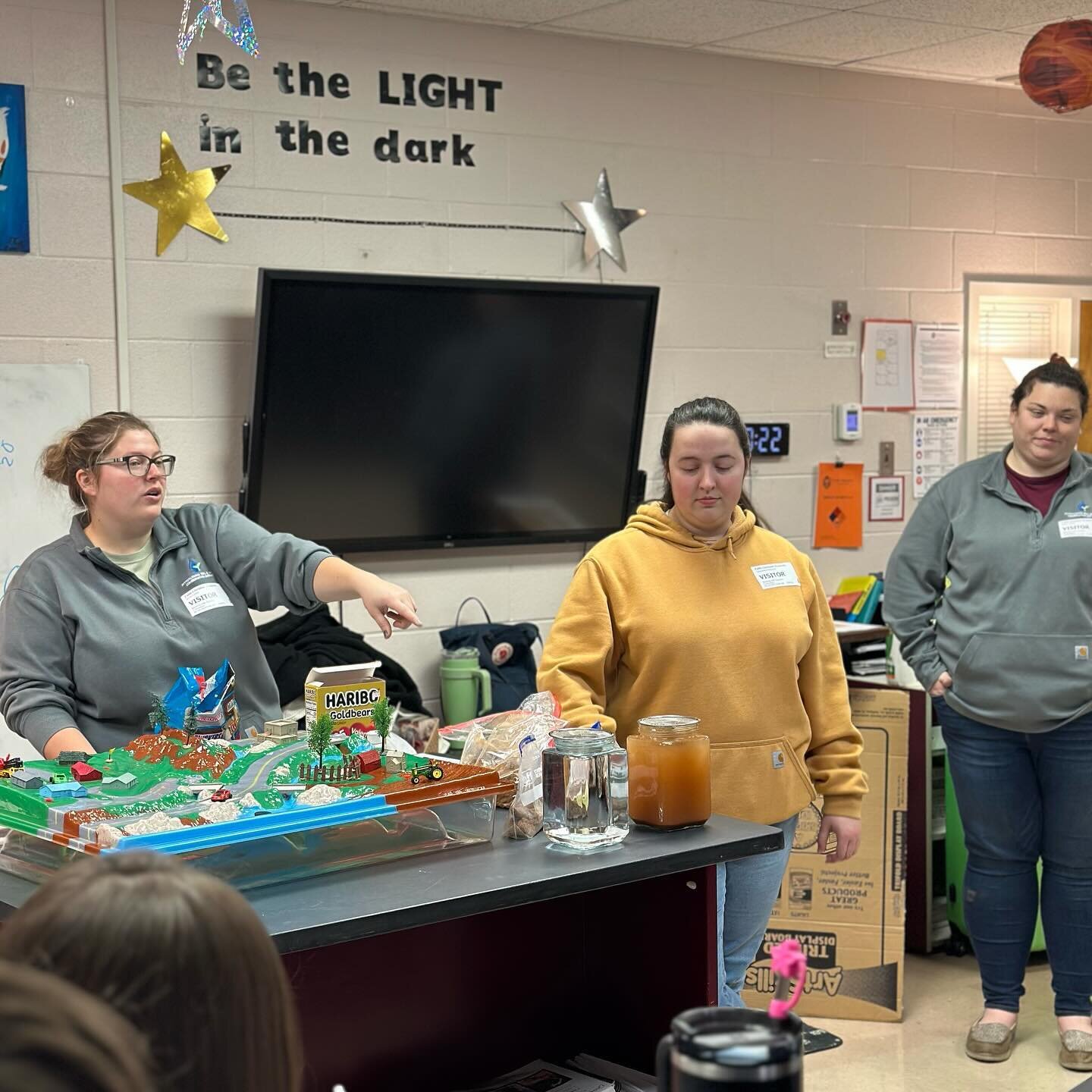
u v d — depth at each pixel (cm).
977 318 529
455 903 174
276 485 401
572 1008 236
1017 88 527
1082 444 554
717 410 254
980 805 346
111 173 374
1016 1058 351
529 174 438
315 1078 211
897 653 432
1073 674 329
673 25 430
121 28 372
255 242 396
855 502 505
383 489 418
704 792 210
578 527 454
